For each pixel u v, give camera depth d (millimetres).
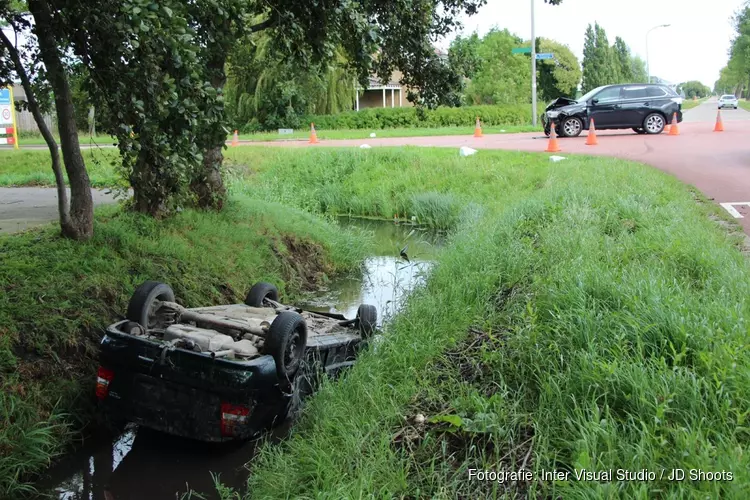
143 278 8141
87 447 5984
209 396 5434
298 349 6051
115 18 5578
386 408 5363
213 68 10484
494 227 10922
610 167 16203
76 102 8250
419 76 12039
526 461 4324
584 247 8078
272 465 5102
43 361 6223
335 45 9281
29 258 7508
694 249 7379
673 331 5027
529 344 5613
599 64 87312
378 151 22641
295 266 12164
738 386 4184
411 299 8648
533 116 37531
